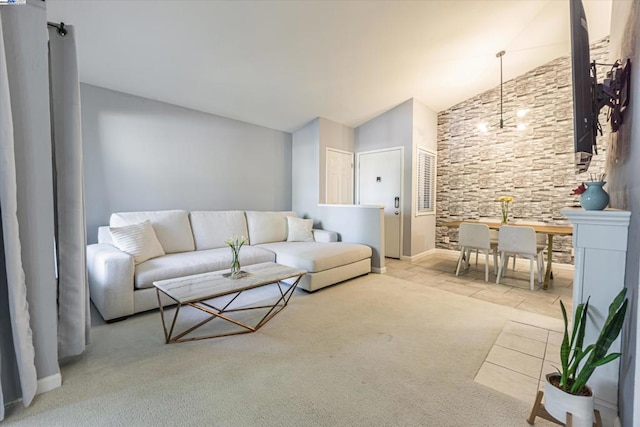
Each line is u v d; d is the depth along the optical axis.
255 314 2.52
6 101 1.28
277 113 4.40
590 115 1.52
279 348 1.94
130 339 2.05
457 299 2.93
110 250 2.52
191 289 2.03
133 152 3.39
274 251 3.44
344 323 2.34
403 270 4.16
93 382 1.57
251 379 1.61
